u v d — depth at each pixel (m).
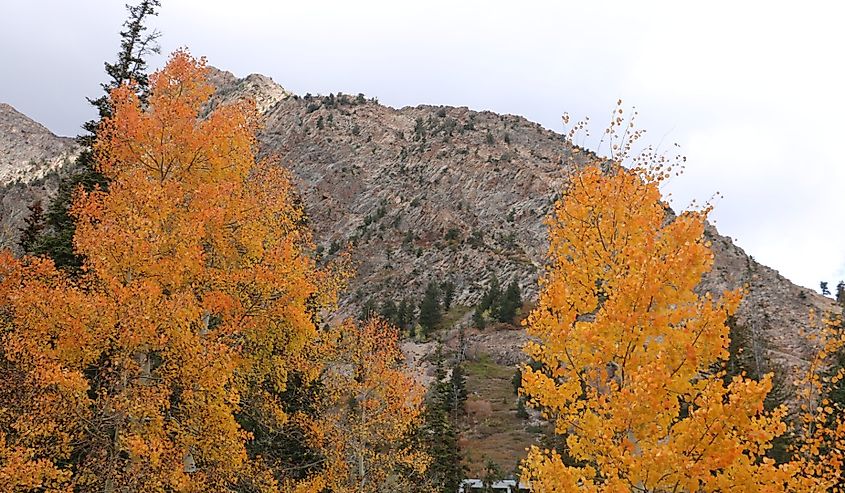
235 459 9.91
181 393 9.52
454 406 57.88
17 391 8.75
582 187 8.38
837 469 6.17
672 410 6.29
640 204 8.21
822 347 7.10
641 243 7.79
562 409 7.18
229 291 10.80
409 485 25.59
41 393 8.49
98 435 8.88
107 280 9.27
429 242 152.62
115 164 11.93
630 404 6.07
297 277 11.35
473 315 102.38
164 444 8.81
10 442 8.65
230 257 11.79
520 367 7.62
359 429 20.50
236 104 12.51
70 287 9.62
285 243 11.69
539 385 7.32
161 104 11.84
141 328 8.87
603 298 8.03
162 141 11.59
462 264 133.62
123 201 10.72
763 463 6.09
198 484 9.34
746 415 5.73
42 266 9.62
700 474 5.72
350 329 21.52
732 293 6.41
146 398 8.73
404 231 162.00
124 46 19.42
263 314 11.06
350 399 21.61
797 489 6.01
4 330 9.29
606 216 8.23
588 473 6.69
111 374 9.23
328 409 20.39
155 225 10.05
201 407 9.62
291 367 12.95
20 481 7.99
